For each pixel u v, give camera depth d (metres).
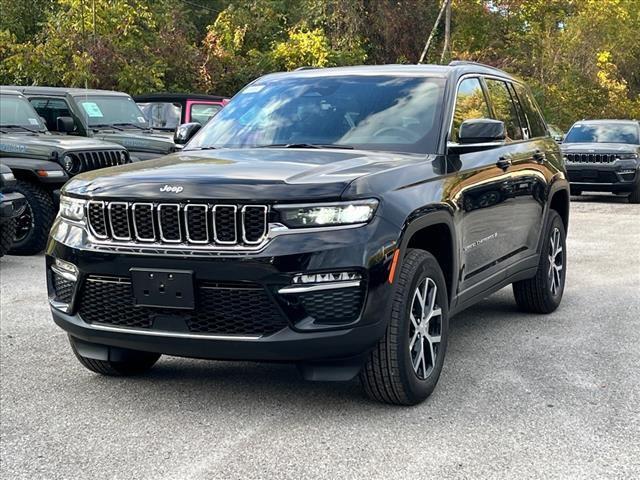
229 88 28.16
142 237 4.20
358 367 4.20
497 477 3.59
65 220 4.55
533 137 6.86
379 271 4.07
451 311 5.06
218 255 4.02
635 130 18.22
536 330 6.38
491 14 41.81
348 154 4.80
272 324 4.04
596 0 44.06
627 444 3.99
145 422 4.31
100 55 22.12
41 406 4.57
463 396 4.71
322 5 33.44
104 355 4.68
